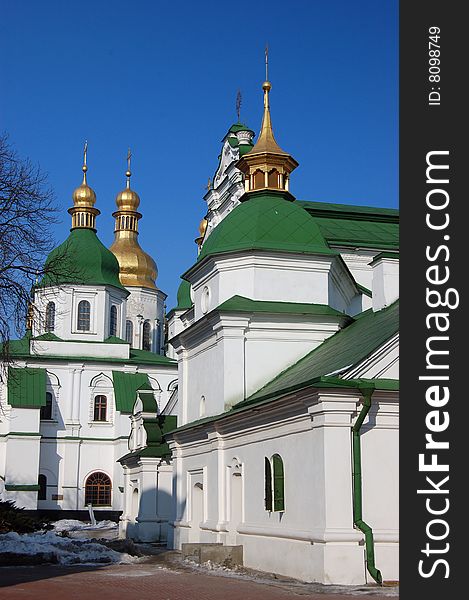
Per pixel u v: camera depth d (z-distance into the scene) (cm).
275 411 2481
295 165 3788
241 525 2752
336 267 3459
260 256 3284
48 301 7306
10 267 3300
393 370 2280
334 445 2170
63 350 7200
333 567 2103
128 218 9138
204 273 3491
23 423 6688
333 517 2134
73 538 4269
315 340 3175
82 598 1945
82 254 7438
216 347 3197
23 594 2025
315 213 4403
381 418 2245
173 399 5072
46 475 6925
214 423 2977
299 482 2327
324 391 2175
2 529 4253
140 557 3219
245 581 2286
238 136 5366
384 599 1848
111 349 7338
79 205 7681
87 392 7188
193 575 2483
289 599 1861
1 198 3297
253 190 3719
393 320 2588
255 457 2689
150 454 4300
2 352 3678
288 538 2361
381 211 4631
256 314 3122
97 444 7100
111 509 6994
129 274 8862
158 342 8881
